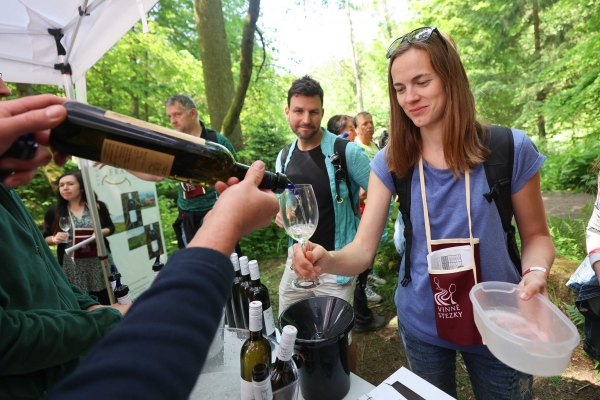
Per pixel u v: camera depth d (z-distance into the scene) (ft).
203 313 1.35
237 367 3.20
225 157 2.64
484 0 28.40
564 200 18.24
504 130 3.62
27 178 2.06
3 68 7.45
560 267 9.25
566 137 27.58
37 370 2.71
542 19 28.25
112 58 23.27
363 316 9.49
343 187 6.75
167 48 25.12
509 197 3.57
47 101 1.93
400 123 3.88
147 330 1.25
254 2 13.33
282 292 7.16
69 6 7.06
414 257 4.06
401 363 8.25
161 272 1.49
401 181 4.02
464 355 4.09
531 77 27.37
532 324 3.01
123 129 2.07
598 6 20.49
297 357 3.13
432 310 3.93
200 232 1.72
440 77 3.42
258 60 28.04
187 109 10.32
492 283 3.36
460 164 3.52
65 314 2.72
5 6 6.57
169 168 2.29
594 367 7.10
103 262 8.56
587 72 19.12
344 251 4.07
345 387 3.25
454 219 3.67
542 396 6.68
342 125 12.95
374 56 51.93
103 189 9.64
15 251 2.72
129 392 1.10
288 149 7.68
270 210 2.05
